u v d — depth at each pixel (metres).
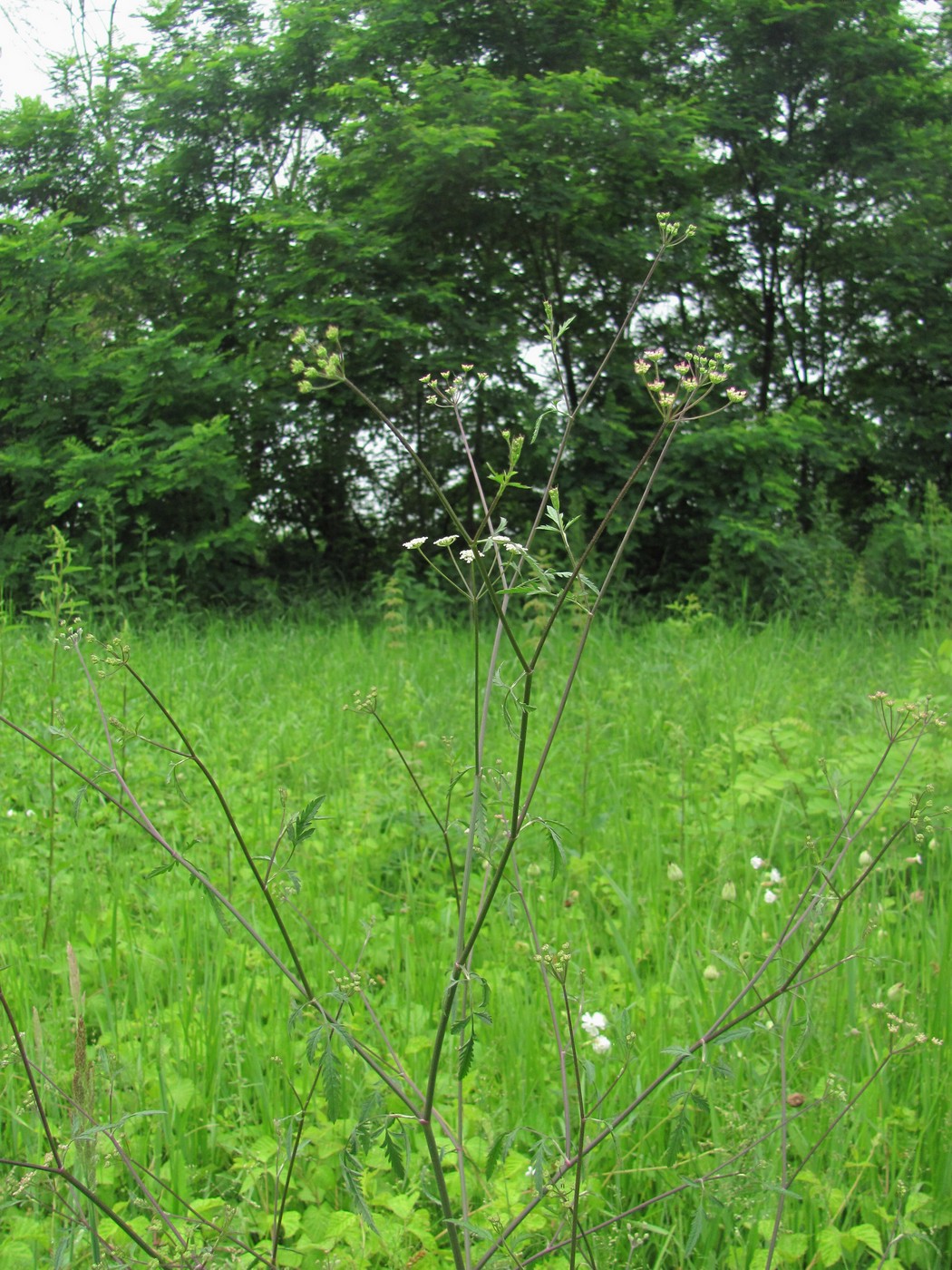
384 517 13.73
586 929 2.90
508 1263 1.63
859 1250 1.91
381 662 7.44
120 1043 2.36
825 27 13.30
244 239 12.78
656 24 13.04
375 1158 2.01
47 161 13.57
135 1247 1.75
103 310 12.89
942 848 3.57
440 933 3.06
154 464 10.77
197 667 7.07
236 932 3.05
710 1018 2.35
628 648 8.36
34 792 4.30
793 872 3.42
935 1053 2.31
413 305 11.64
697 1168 1.99
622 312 13.47
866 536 14.52
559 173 11.70
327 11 12.42
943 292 14.61
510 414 12.06
